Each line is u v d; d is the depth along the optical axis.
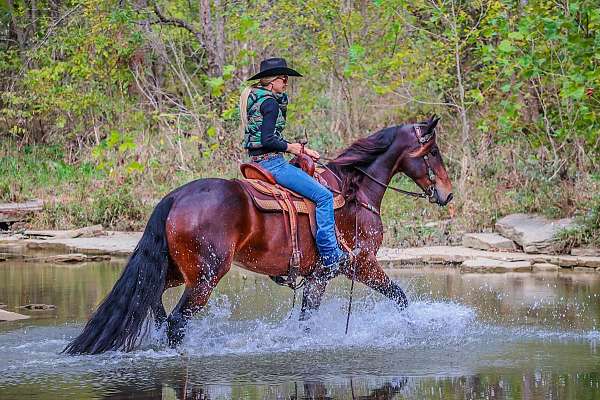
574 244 15.74
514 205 17.59
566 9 16.39
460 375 7.95
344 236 9.80
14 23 27.69
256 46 22.91
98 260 16.23
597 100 15.95
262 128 9.12
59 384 7.59
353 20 20.31
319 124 21.78
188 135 22.98
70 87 24.38
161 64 26.94
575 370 8.13
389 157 10.23
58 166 24.14
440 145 21.41
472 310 11.20
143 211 19.75
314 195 9.27
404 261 15.51
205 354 8.80
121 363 8.37
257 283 13.95
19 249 17.47
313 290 9.77
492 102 20.02
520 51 17.41
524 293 12.52
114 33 23.50
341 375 7.97
